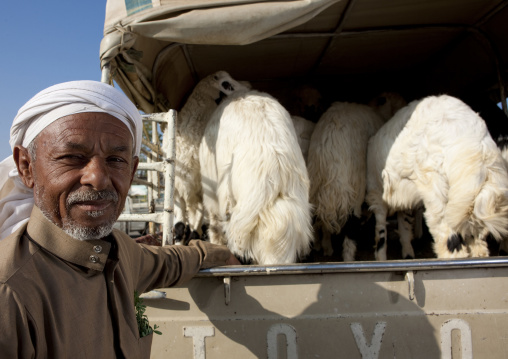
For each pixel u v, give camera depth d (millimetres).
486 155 3350
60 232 1448
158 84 5133
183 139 4434
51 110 1442
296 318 2465
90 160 1444
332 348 2461
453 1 4496
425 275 2484
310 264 2459
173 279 2215
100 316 1489
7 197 2174
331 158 4426
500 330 2469
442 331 2465
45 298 1314
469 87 6184
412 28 5125
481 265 2441
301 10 3414
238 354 2475
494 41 5293
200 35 3482
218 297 2486
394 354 2457
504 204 3273
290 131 3344
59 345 1307
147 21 3467
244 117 3342
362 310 2473
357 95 7504
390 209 4559
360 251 5609
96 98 1469
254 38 3539
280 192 3033
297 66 6441
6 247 1369
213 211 3979
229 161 3295
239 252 3088
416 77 7152
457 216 3379
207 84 4547
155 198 5895
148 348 1804
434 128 3662
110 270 1600
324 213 4527
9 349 1189
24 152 1527
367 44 5602
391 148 4105
